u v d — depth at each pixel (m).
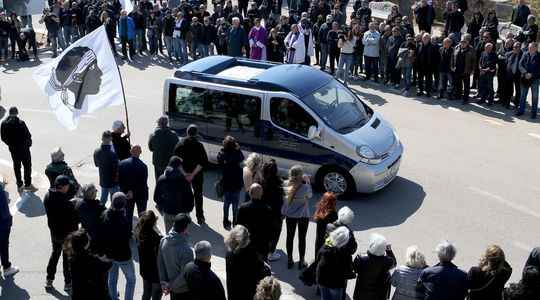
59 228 9.57
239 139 13.47
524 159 14.95
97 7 23.73
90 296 8.09
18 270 10.52
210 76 13.59
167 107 13.98
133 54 23.23
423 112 17.89
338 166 12.81
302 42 19.95
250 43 20.56
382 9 26.14
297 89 13.07
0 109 18.06
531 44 17.14
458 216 12.40
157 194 10.64
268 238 9.51
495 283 7.85
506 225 12.09
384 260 8.13
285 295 9.93
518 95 17.91
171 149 11.88
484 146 15.66
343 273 8.45
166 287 8.39
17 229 11.84
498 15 24.53
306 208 10.21
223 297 7.68
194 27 21.78
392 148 13.20
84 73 12.28
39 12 26.33
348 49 19.72
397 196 13.17
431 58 18.58
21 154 13.03
